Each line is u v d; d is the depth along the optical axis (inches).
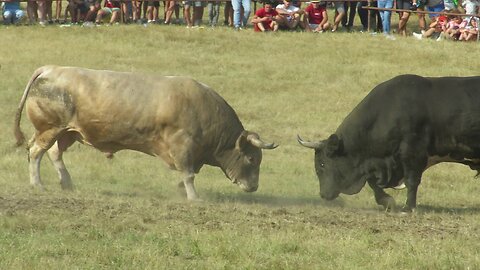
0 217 1019.9
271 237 983.6
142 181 1364.4
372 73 2160.4
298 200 1277.1
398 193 1362.0
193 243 941.8
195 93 1214.3
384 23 2511.1
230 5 2603.3
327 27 2534.5
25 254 893.8
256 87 2038.6
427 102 1194.6
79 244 937.5
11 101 1852.9
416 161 1194.6
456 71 2182.6
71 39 2314.2
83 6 2518.5
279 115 1862.7
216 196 1268.5
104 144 1219.2
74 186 1261.1
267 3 2500.0
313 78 2123.5
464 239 1031.0
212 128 1219.9
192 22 2588.6
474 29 2461.9
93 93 1194.0
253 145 1237.1
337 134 1231.5
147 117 1197.7
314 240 992.2
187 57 2228.1
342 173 1223.5
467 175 1521.9
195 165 1234.0
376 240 1002.1
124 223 1019.9
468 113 1187.9
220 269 873.5
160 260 890.1
